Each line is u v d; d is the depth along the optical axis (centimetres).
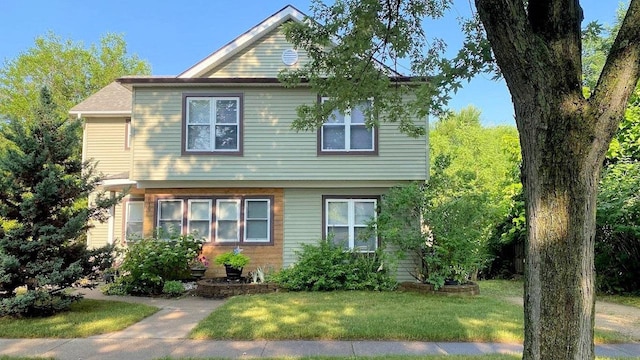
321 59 720
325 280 1101
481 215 1130
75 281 808
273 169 1238
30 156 784
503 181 1677
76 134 858
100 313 802
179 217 1273
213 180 1240
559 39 349
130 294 1077
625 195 1021
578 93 346
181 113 1252
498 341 632
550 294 340
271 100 1259
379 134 1240
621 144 1218
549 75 343
